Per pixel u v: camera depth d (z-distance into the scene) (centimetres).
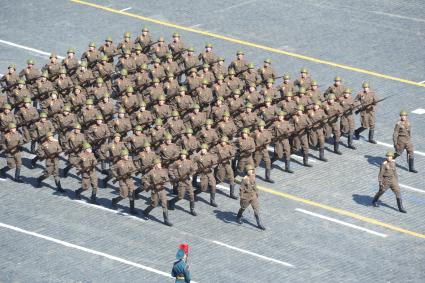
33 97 10619
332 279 8250
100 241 8706
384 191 9125
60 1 13125
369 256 8550
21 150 9562
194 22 12588
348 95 10100
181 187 9038
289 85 10350
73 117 9956
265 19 12669
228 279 8225
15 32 12331
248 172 8806
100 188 9519
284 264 8431
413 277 8288
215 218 9075
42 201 9281
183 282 7606
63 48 11956
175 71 10981
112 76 11156
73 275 8269
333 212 9150
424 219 9056
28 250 8575
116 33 12312
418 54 11931
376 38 12256
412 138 10331
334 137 10056
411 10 12912
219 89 10469
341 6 12988
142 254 8538
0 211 9100
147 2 13100
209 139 9625
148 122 10019
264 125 9581
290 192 9456
